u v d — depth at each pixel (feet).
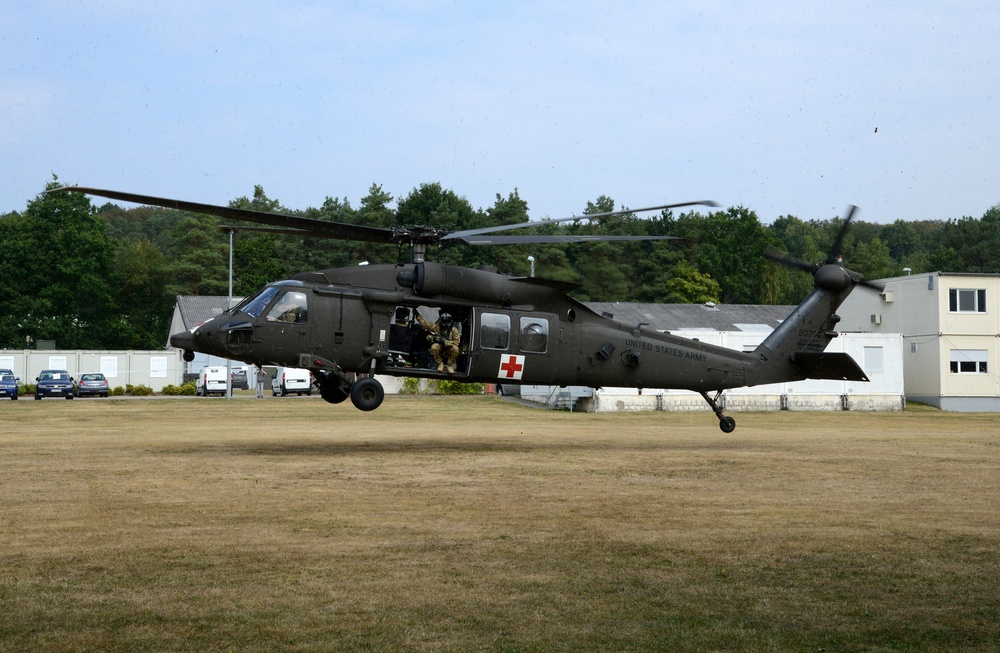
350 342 62.64
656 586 26.76
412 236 63.26
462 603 24.89
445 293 63.77
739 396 149.79
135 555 30.27
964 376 165.68
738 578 27.73
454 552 30.89
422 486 46.39
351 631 22.49
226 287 320.70
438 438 79.56
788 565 29.40
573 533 34.19
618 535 33.88
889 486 47.78
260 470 52.70
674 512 39.01
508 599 25.32
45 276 290.76
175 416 117.50
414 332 65.10
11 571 28.12
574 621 23.40
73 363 226.17
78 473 51.24
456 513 38.29
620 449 68.95
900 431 96.32
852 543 32.76
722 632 22.54
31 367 222.48
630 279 260.21
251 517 37.11
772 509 39.99
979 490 46.39
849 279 77.97
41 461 57.67
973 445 74.95
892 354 156.46
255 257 317.01
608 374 69.82
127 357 230.68
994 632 22.61
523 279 66.18
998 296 167.94
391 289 63.77
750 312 213.05
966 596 25.85
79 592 25.77
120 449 66.80
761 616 23.89
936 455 65.31
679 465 57.26
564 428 97.40
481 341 64.59
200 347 61.82
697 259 275.18
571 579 27.48
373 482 47.73
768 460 60.95
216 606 24.47
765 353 76.43
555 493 44.27
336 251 306.96
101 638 21.86
